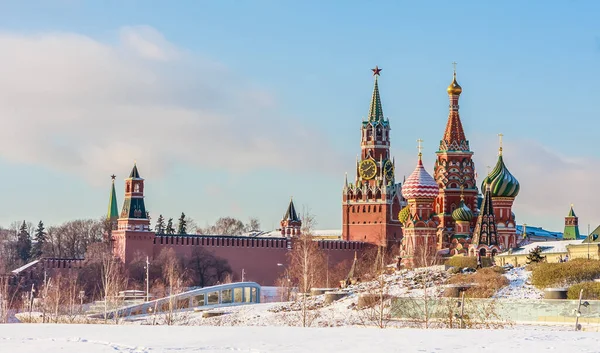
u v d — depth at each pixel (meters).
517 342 88.50
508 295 149.25
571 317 122.56
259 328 106.69
